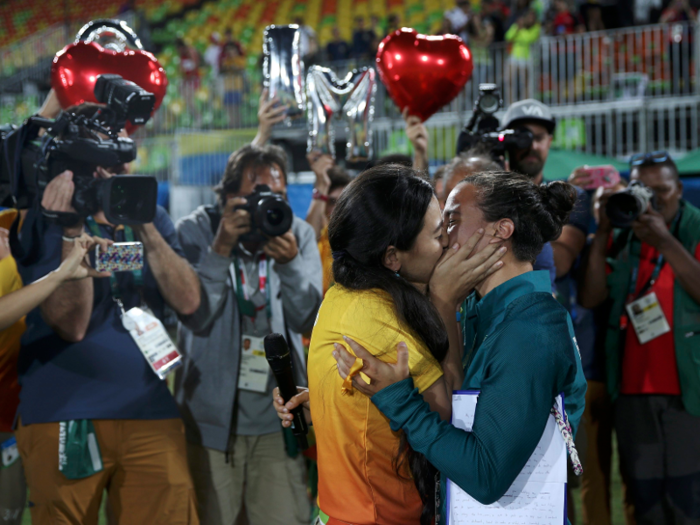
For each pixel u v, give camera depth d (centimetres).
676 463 530
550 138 577
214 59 2664
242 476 525
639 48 1619
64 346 455
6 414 494
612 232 585
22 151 445
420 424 253
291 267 513
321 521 286
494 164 411
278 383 331
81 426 445
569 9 1900
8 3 3834
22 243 464
